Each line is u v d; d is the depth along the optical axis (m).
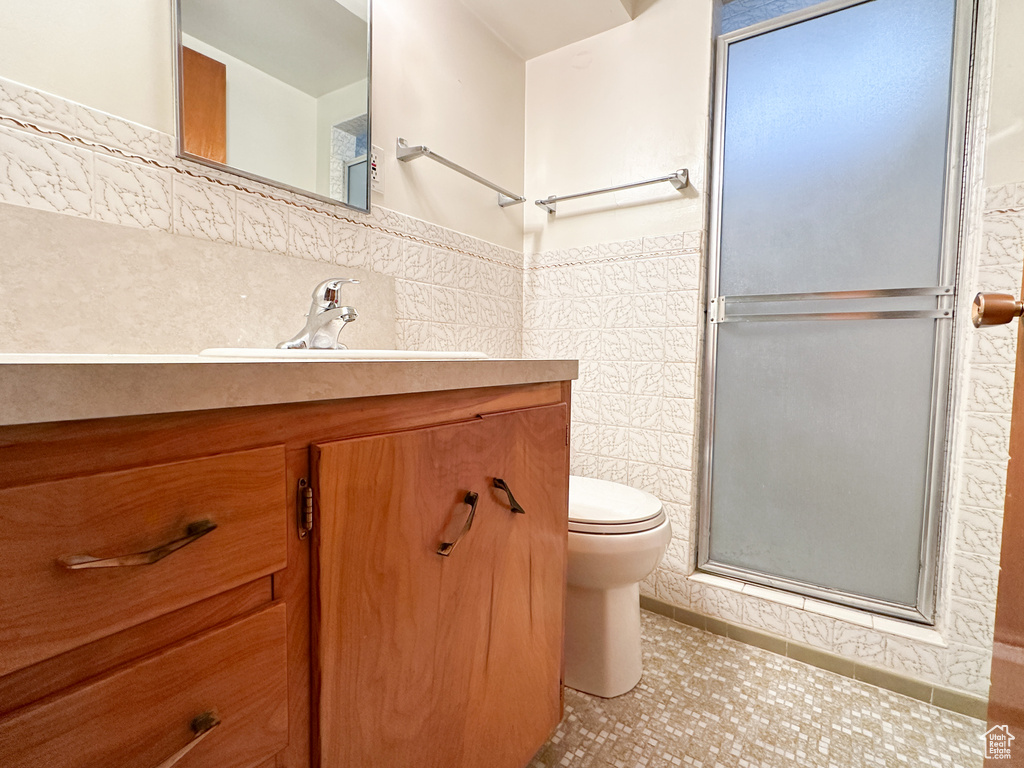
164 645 0.42
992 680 0.68
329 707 0.54
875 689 1.28
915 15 1.29
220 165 0.98
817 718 1.17
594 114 1.74
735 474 1.59
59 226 0.78
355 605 0.56
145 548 0.39
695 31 1.54
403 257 1.39
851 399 1.41
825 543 1.46
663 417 1.63
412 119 1.41
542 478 0.88
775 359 1.51
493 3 1.58
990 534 1.17
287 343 0.97
